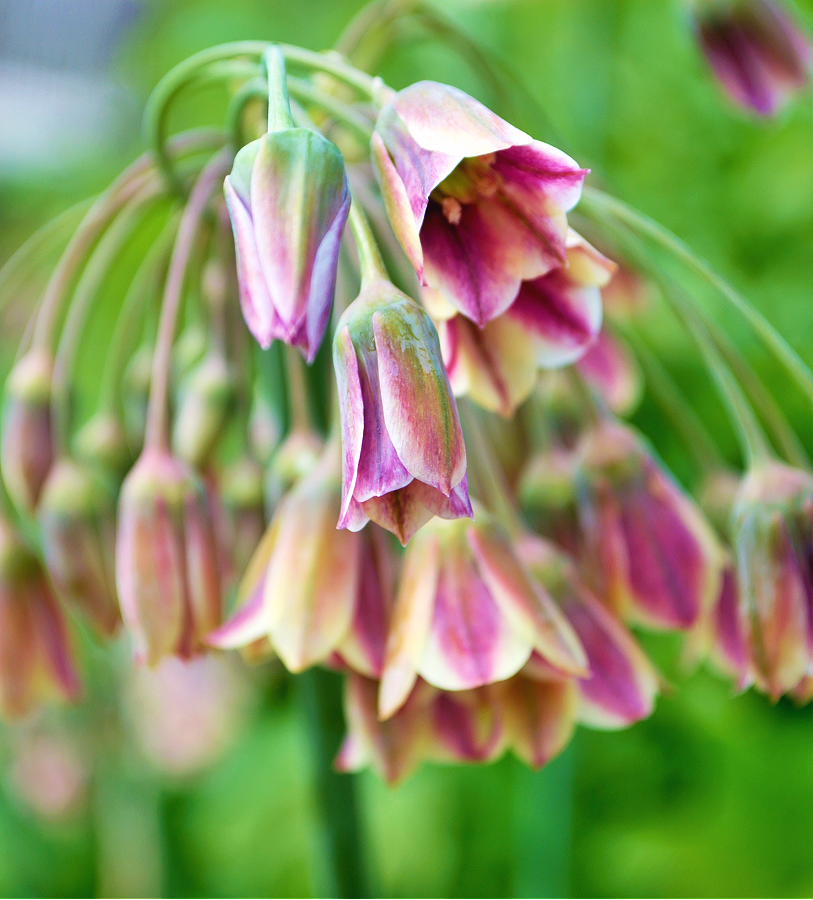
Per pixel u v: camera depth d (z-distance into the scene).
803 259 0.47
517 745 0.23
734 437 0.43
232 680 0.48
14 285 0.27
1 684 0.25
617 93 0.48
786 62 0.30
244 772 0.48
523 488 0.24
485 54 0.26
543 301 0.21
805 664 0.23
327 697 0.25
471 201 0.21
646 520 0.24
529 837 0.33
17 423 0.25
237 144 0.23
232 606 0.27
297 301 0.20
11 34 1.08
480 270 0.21
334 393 0.23
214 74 0.24
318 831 0.26
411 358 0.20
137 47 0.67
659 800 0.41
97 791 0.51
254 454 0.26
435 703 0.23
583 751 0.41
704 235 0.47
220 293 0.25
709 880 0.39
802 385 0.23
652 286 0.27
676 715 0.41
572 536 0.24
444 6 0.45
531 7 0.49
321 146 0.20
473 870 0.42
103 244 0.26
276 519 0.23
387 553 0.23
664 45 0.49
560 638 0.22
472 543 0.22
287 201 0.20
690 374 0.43
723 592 0.25
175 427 0.26
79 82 1.08
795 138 0.48
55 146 0.88
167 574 0.23
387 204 0.20
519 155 0.20
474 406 0.24
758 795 0.40
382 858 0.42
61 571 0.25
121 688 0.50
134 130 0.77
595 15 0.44
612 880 0.39
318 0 0.56
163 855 0.47
